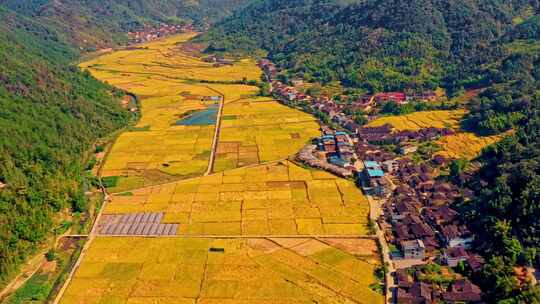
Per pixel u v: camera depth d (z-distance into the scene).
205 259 173.50
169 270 168.50
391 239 180.12
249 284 158.88
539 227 164.00
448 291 148.25
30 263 177.62
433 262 165.88
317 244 179.62
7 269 168.88
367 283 156.75
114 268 171.62
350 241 180.75
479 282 152.75
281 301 150.38
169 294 156.50
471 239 172.12
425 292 147.75
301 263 168.25
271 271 164.75
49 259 180.25
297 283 157.88
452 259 163.25
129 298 155.88
